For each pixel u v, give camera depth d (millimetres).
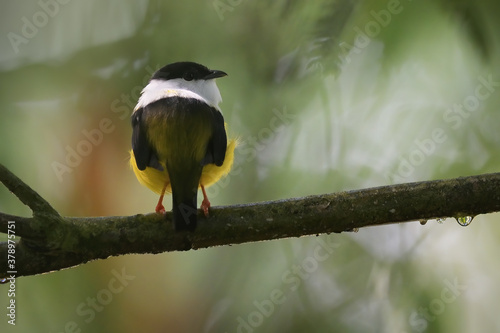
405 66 10438
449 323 10094
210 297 11648
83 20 11508
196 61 11016
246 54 10891
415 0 9727
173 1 11148
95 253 6938
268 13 10648
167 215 7066
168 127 8039
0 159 10570
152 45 11203
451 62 10180
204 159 8023
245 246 11359
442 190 6961
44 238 6691
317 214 7027
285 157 10750
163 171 8164
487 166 10008
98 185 11320
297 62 10516
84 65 11367
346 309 10508
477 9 9258
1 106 10930
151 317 11977
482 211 6961
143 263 12156
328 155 10602
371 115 10609
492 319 10109
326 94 10531
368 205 7004
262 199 10648
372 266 10641
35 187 10797
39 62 11289
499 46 9250
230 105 10836
